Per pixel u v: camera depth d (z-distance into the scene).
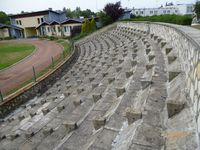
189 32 8.42
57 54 34.72
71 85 17.08
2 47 49.25
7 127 12.48
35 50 41.69
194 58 5.71
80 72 20.67
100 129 7.29
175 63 9.26
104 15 52.41
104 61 19.89
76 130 8.23
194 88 5.37
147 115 6.41
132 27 31.36
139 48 17.56
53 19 70.81
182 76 7.57
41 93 18.39
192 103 5.45
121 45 23.89
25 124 11.89
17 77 22.36
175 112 5.80
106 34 39.00
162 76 9.02
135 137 5.48
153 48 14.23
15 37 72.44
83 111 10.39
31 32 75.38
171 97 6.73
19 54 38.06
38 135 9.66
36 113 13.13
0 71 25.67
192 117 5.10
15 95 15.70
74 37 50.25
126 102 8.52
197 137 4.38
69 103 12.52
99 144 6.34
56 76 21.77
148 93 7.87
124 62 15.64
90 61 23.19
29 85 17.89
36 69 25.08
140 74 10.99
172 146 4.62
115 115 7.77
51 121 10.66
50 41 55.38
